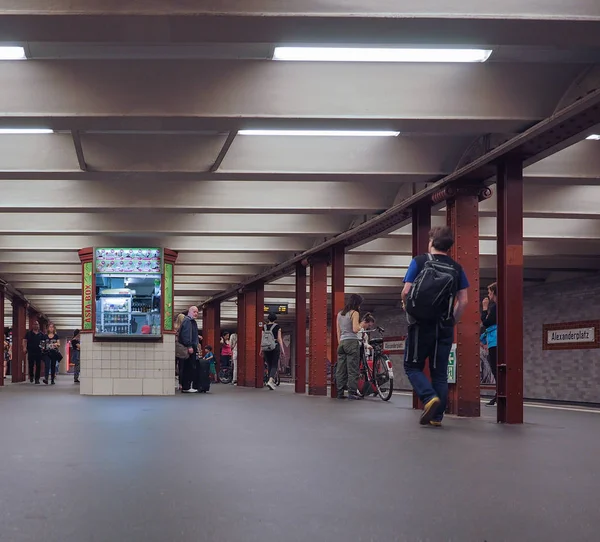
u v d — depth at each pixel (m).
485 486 4.66
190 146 11.09
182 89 8.66
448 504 4.09
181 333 19.59
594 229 16.53
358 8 6.44
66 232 16.58
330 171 11.33
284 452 6.30
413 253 12.93
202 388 19.73
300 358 20.66
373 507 4.00
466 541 3.26
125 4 6.32
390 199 14.02
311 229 16.59
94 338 18.12
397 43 7.04
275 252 20.89
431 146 11.42
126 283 18.39
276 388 24.02
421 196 12.26
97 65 8.63
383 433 7.96
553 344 23.62
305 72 8.82
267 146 11.30
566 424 9.38
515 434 7.96
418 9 6.48
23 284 28.17
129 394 18.11
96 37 6.74
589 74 8.47
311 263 19.06
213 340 33.38
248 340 27.16
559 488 4.59
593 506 4.04
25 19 6.37
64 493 4.39
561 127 8.89
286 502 4.13
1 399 15.18
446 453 6.28
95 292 18.28
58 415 10.47
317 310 18.97
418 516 3.78
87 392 18.02
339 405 13.26
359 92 8.88
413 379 8.86
